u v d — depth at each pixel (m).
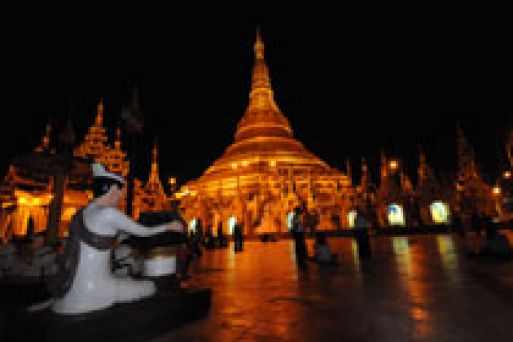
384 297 5.98
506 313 4.57
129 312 4.33
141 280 5.03
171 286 5.39
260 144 64.12
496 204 42.06
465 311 4.77
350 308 5.34
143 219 5.52
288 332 4.28
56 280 4.39
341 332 4.16
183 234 5.77
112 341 4.07
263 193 49.06
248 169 56.25
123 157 38.69
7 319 3.92
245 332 4.36
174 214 5.69
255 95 75.56
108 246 4.48
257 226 45.72
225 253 20.84
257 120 69.56
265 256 17.14
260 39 83.69
